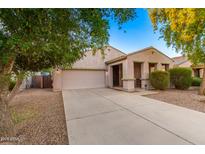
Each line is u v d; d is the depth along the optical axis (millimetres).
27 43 2539
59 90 13945
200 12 7160
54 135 3604
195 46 9758
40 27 2578
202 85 9875
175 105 6641
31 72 4824
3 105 3508
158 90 12539
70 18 3125
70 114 5348
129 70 12312
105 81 16703
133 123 4250
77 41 3748
